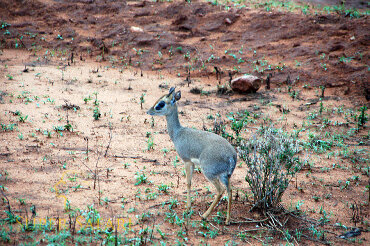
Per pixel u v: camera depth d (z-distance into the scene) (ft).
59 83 94.48
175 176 55.77
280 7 138.62
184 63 112.98
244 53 114.93
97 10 138.21
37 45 120.88
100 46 120.78
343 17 125.70
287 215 47.16
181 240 40.55
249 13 132.16
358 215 48.19
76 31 128.26
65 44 122.11
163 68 111.55
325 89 97.96
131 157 60.29
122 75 105.60
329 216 47.73
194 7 136.67
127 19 133.18
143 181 52.65
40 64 108.27
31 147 59.88
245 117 78.33
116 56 117.19
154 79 104.22
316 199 51.39
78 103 82.58
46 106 78.54
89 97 84.48
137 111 81.35
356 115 82.33
